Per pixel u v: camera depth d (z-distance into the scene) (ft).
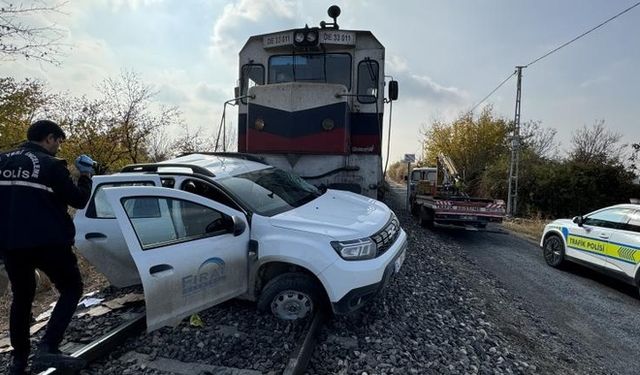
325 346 11.87
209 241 12.23
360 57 25.05
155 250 11.03
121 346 12.06
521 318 17.39
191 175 14.58
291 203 15.40
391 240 14.16
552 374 12.56
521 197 75.05
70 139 37.29
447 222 35.24
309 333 11.89
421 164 127.03
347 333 12.75
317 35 24.31
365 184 24.38
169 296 11.07
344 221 13.52
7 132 34.24
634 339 16.76
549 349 14.65
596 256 24.41
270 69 26.03
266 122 23.09
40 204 9.72
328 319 13.57
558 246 28.02
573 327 17.70
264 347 11.85
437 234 37.65
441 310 15.90
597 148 81.66
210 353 11.58
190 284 11.59
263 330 12.76
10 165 9.75
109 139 38.70
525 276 25.57
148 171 16.22
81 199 10.28
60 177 9.91
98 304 15.26
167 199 12.07
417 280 19.04
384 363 11.20
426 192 45.57
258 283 13.48
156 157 44.32
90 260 14.69
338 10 25.43
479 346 13.20
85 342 12.23
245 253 13.01
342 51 25.18
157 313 10.80
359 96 24.66
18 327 10.18
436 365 11.43
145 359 11.32
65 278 10.44
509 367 12.18
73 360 9.94
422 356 11.90
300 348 11.14
